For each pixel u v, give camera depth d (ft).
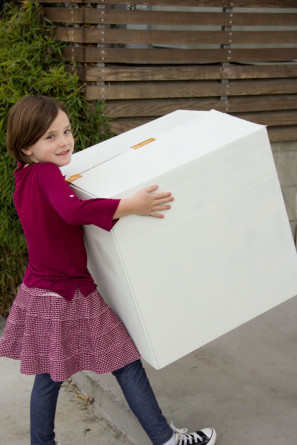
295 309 11.95
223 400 8.98
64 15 12.14
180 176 6.41
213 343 10.64
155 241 6.47
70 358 6.97
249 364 9.94
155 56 12.71
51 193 6.58
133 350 7.20
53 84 11.71
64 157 7.02
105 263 7.03
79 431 8.93
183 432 7.84
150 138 7.68
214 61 13.35
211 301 6.86
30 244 7.04
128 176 6.64
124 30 12.26
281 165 15.02
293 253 7.18
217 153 6.50
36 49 12.33
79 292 7.00
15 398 9.85
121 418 8.74
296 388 9.23
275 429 8.29
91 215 6.23
